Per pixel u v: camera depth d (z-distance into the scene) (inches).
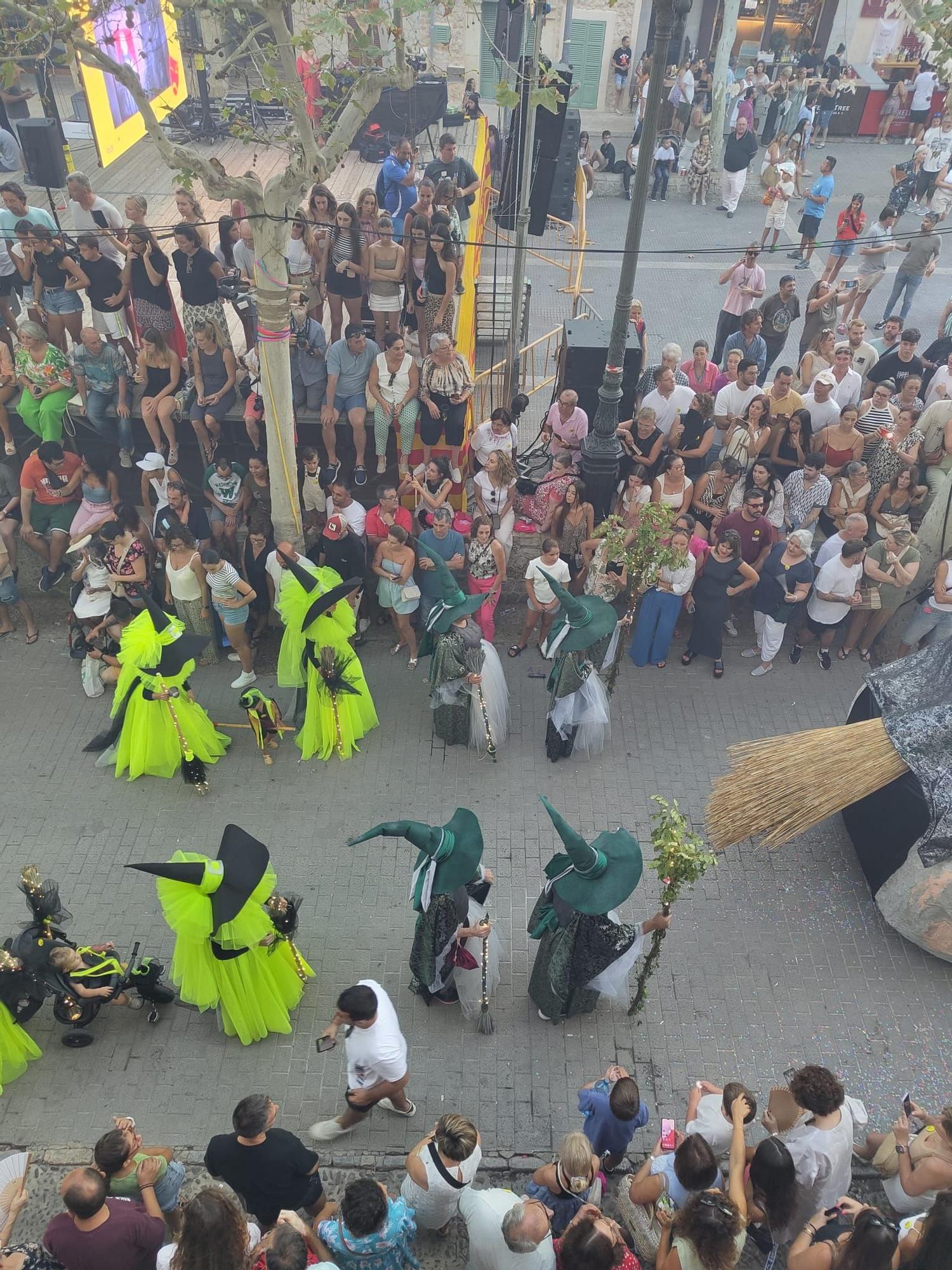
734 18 745.6
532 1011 286.5
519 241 451.8
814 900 319.6
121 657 342.6
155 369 424.8
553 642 335.3
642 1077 271.0
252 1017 273.4
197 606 384.5
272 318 352.5
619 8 927.0
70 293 430.3
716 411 433.7
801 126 843.4
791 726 384.2
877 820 310.3
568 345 434.3
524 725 381.1
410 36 647.1
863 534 376.8
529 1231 184.9
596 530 377.4
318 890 317.4
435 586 382.3
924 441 418.3
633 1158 252.4
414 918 310.0
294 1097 265.7
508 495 410.6
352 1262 197.6
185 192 406.9
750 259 525.3
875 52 990.4
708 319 624.1
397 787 354.3
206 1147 253.1
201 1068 272.4
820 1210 219.5
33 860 327.3
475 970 274.8
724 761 368.2
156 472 402.9
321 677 348.5
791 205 792.3
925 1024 285.7
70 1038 276.1
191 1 314.3
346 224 432.5
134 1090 267.0
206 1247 170.4
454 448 432.5
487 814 344.2
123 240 445.4
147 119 306.5
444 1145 203.8
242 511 409.1
